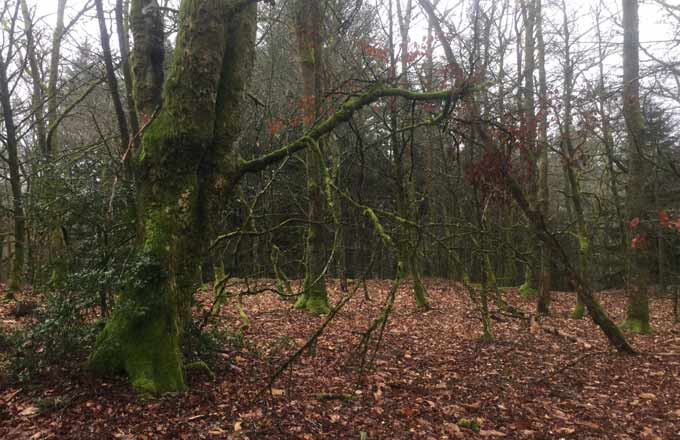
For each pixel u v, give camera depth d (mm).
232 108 5430
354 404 5023
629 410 5332
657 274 20750
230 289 13211
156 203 5027
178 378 4820
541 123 9461
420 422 4633
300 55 11094
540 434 4582
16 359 4820
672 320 12711
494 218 16344
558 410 5250
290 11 11984
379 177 18750
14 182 9891
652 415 5180
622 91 8734
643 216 10008
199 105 4965
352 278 20656
